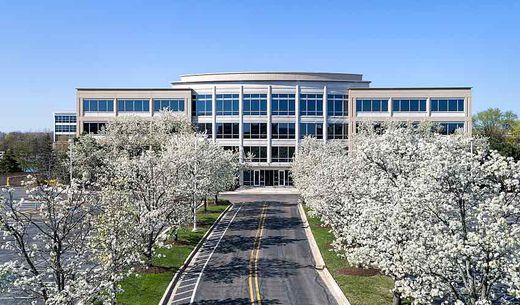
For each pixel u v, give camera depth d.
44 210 17.53
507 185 15.70
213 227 44.31
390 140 21.64
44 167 60.16
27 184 20.64
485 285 14.77
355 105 79.44
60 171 59.75
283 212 53.97
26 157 82.69
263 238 39.25
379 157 19.84
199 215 50.09
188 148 43.97
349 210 22.83
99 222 19.17
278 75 81.88
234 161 65.50
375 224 17.75
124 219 20.06
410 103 78.12
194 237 38.53
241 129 82.12
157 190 31.59
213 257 32.75
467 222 15.75
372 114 79.06
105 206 20.38
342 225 27.11
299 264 30.77
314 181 36.88
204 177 43.66
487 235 13.66
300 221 47.69
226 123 82.69
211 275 28.16
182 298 23.86
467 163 15.38
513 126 101.69
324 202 29.61
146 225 26.12
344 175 28.66
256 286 25.84
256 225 45.41
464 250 13.73
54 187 19.19
